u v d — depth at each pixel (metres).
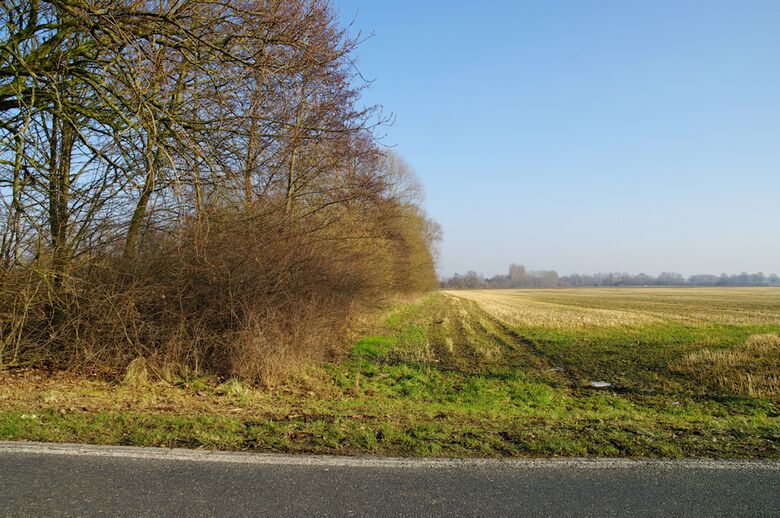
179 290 9.85
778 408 9.59
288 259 10.77
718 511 3.69
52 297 8.91
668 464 4.64
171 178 8.38
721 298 66.81
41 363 9.34
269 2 8.64
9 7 7.88
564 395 10.77
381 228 19.66
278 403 7.97
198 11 8.74
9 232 8.61
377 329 22.97
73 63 8.43
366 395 9.82
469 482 4.14
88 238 9.52
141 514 3.47
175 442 5.03
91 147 7.93
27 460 4.41
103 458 4.51
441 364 14.73
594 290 135.12
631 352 16.80
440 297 78.62
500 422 6.53
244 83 9.26
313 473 4.28
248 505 3.64
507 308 45.94
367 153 13.23
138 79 7.66
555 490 4.02
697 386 11.62
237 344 9.77
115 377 9.23
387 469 4.41
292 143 10.76
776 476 4.37
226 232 10.17
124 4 8.06
